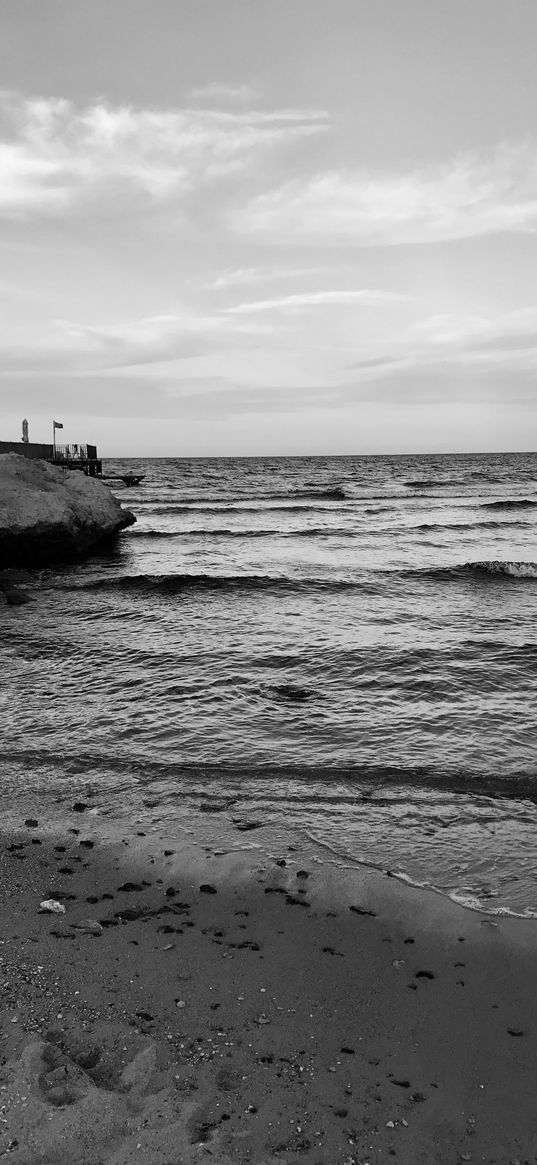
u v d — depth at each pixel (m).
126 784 6.95
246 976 4.20
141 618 14.39
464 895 5.10
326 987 4.12
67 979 4.11
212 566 21.39
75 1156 2.93
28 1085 3.29
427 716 8.72
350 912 4.88
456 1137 3.11
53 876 5.28
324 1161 2.96
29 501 21.38
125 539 27.75
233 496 56.47
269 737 8.12
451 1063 3.55
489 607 15.23
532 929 4.69
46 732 8.33
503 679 10.07
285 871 5.41
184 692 9.70
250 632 13.02
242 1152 2.98
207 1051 3.58
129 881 5.22
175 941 4.51
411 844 5.82
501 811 6.39
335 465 152.12
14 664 11.18
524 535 29.53
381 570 20.02
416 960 4.38
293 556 23.59
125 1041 3.62
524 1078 3.46
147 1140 3.02
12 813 6.33
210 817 6.27
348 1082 3.41
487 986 4.14
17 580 18.62
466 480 82.50
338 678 10.22
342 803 6.55
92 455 48.94
